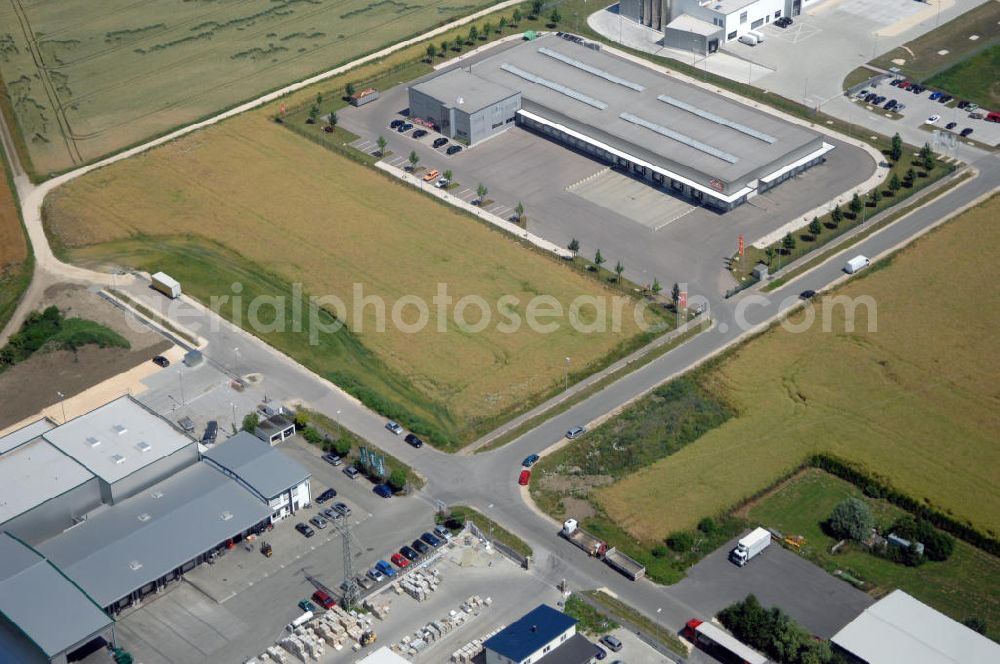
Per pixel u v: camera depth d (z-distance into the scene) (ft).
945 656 546.67
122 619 586.86
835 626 579.48
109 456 650.43
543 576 608.19
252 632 579.89
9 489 627.87
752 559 618.44
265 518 630.74
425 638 570.05
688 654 564.71
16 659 554.05
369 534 634.84
